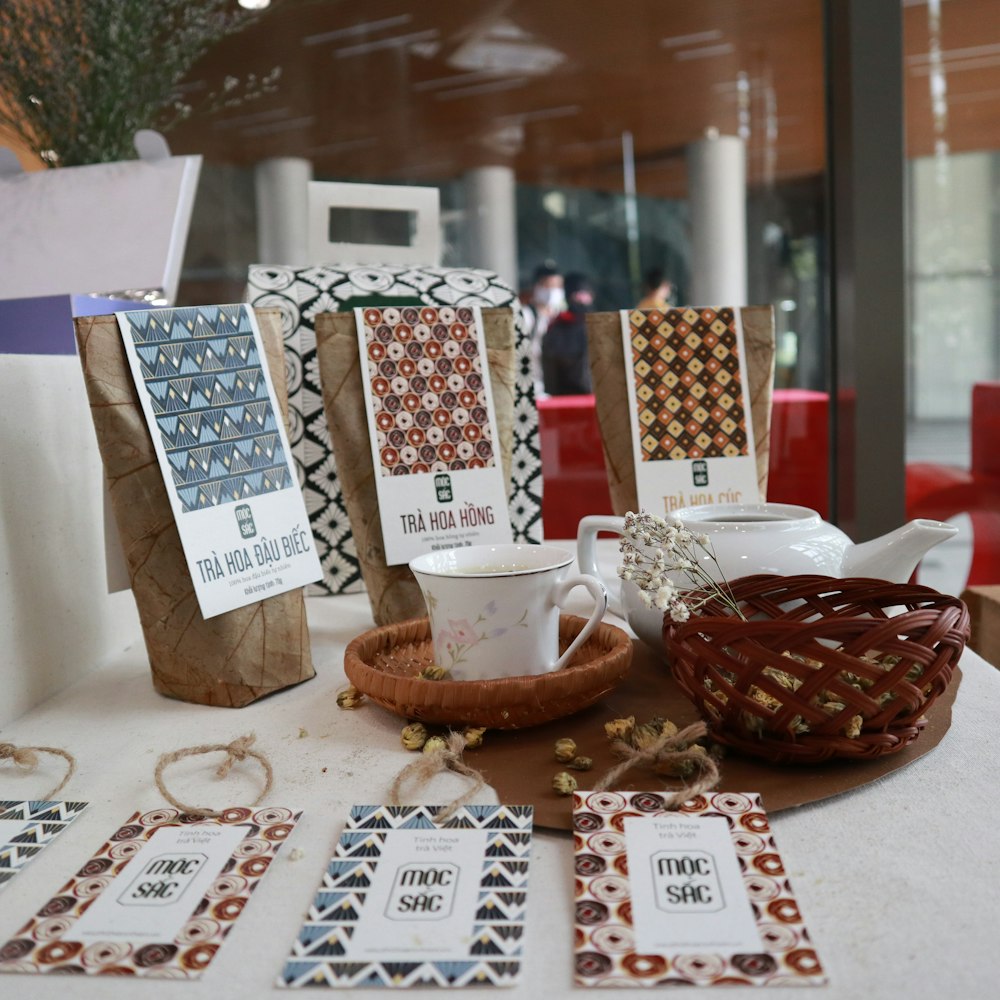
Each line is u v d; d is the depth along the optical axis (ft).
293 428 2.97
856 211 4.47
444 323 2.67
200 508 2.09
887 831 1.43
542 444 4.57
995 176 6.28
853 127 4.43
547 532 4.62
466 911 1.21
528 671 1.89
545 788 1.56
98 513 2.53
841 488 4.83
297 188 8.75
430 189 3.43
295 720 1.99
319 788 1.63
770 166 7.86
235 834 1.45
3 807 1.59
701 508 2.25
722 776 1.59
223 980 1.11
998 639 3.11
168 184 3.38
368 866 1.33
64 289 3.11
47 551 2.24
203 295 8.84
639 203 8.53
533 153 8.64
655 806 1.47
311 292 2.98
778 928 1.16
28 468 2.16
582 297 8.78
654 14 7.51
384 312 2.61
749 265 8.08
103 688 2.29
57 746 1.89
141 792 1.65
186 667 2.10
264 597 2.15
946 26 6.05
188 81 8.32
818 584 1.78
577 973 1.08
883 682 1.48
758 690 1.63
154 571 2.07
